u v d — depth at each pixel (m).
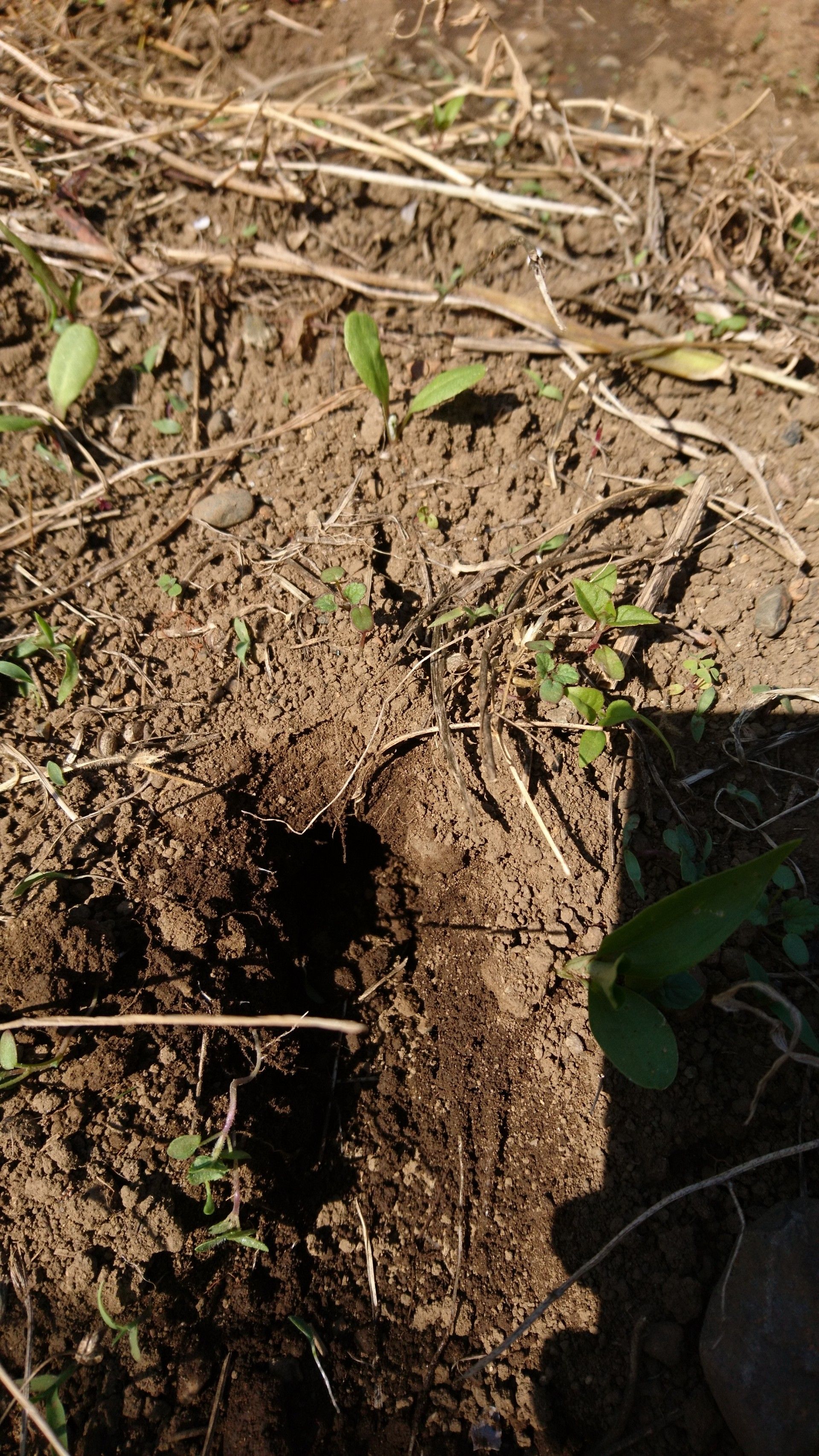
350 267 0.36
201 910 0.26
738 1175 0.24
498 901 0.28
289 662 0.30
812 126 0.42
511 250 0.36
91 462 0.33
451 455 0.33
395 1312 0.23
